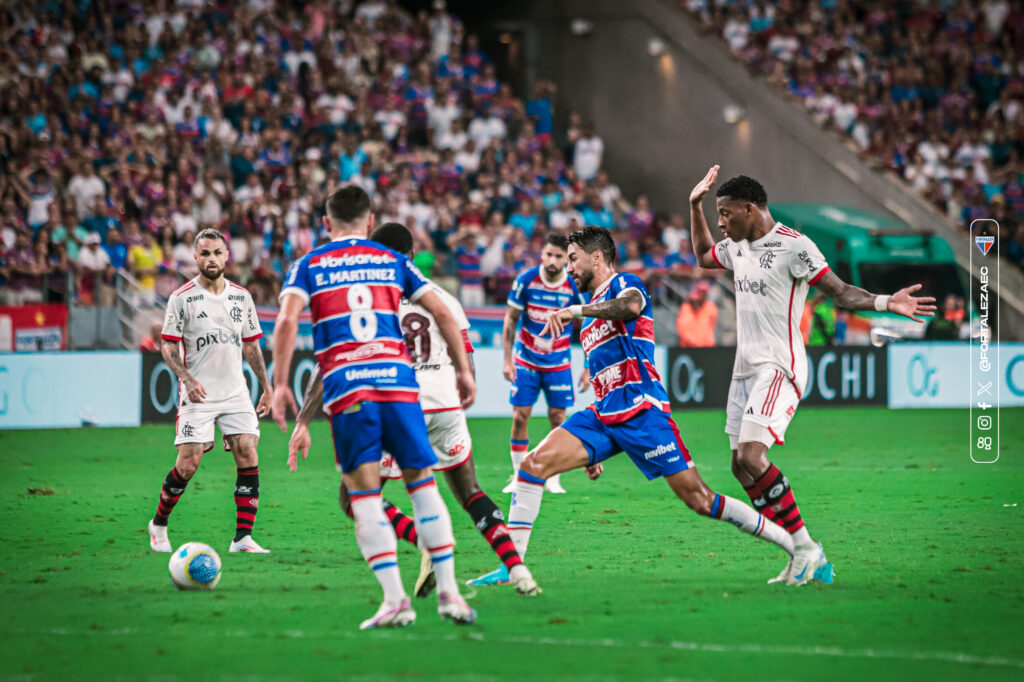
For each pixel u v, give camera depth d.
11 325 60.34
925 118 97.50
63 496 37.00
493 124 91.06
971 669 17.12
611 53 101.44
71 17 82.62
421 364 22.83
